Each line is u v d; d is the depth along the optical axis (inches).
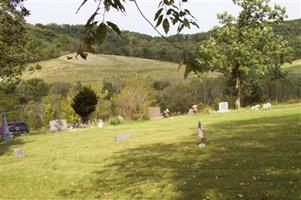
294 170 565.3
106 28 148.9
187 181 582.9
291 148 737.6
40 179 724.7
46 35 4394.7
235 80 2342.5
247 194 483.2
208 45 2230.6
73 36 4655.5
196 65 159.5
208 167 658.8
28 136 1567.4
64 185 663.8
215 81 3201.3
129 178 653.9
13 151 1129.4
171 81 4421.8
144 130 1336.1
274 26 2340.1
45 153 1034.7
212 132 1098.1
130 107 2476.6
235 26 2269.9
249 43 2198.6
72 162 861.2
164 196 525.3
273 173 562.9
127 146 1009.5
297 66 3501.5
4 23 1069.8
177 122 1537.9
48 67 5433.1
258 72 2239.2
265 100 2421.3
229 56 2206.0
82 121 2137.1
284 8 2228.1
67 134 1478.8
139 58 5684.1
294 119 1203.9
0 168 871.7
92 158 880.9
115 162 812.0
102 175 705.0
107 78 4800.7
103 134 1338.6
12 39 1112.8
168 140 1040.8
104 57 5723.4
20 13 1088.2
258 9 2240.4
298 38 3302.2
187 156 776.3
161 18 170.1
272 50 2225.6
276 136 903.1
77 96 2119.8
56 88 4434.1
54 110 3720.5
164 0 171.3
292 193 466.6
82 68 5378.9
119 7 149.8
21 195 625.6
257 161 652.1
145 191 561.3
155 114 2096.5
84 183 662.5
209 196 496.7
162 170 681.6
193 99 3344.0
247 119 1364.4
